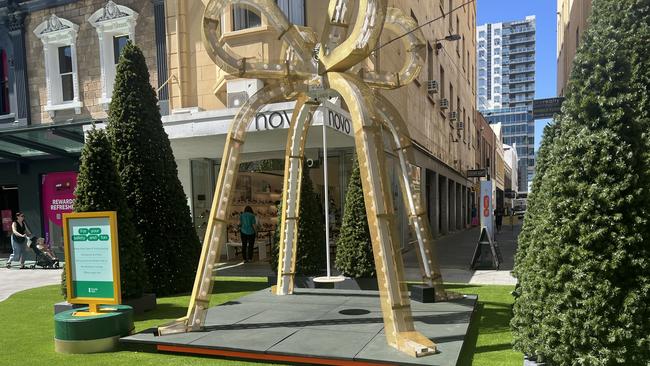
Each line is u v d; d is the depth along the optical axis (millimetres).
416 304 6305
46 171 15328
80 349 4898
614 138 3152
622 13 3287
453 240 19203
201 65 12445
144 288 6848
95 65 14320
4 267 13703
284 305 6457
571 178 3246
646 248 3078
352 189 7812
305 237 8375
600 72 3221
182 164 13531
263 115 8883
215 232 5582
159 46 13086
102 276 5184
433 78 19078
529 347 3604
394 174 13578
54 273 12180
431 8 19031
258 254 13961
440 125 21297
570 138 3314
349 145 12016
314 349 4461
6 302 7992
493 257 10875
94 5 14219
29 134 12461
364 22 4621
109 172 6617
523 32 118750
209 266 5500
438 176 20922
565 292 3209
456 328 5098
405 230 14531
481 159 40719
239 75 5773
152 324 6090
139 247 6887
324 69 5340
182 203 8438
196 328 5297
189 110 12016
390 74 6496
